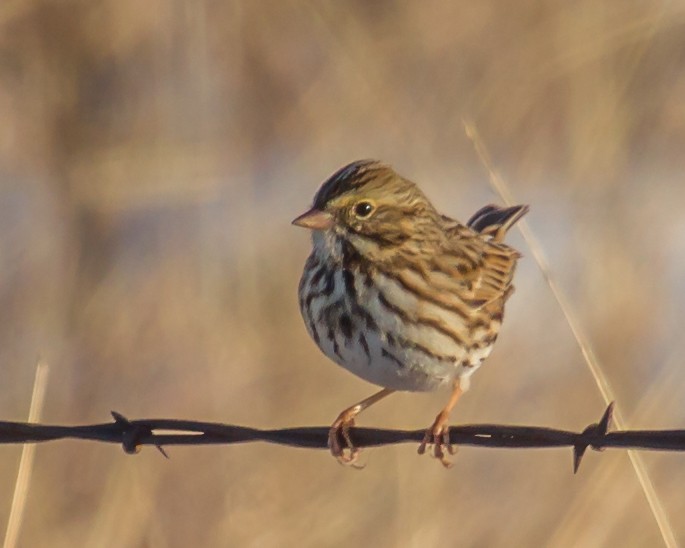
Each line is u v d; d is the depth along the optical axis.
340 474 12.94
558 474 13.46
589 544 12.16
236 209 15.77
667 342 14.42
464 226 10.63
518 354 14.05
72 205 15.83
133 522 12.19
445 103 17.17
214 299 14.83
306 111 17.14
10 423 9.05
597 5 17.34
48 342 14.52
